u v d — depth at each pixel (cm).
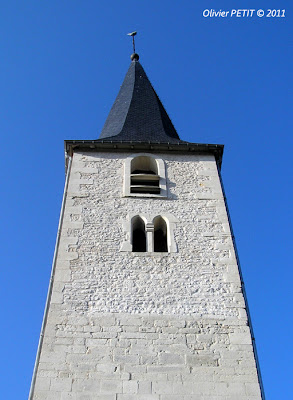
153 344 1182
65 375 1109
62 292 1280
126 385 1099
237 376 1129
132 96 2194
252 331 1234
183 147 1759
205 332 1216
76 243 1407
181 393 1090
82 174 1642
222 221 1505
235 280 1338
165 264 1370
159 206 1541
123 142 1748
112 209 1518
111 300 1270
